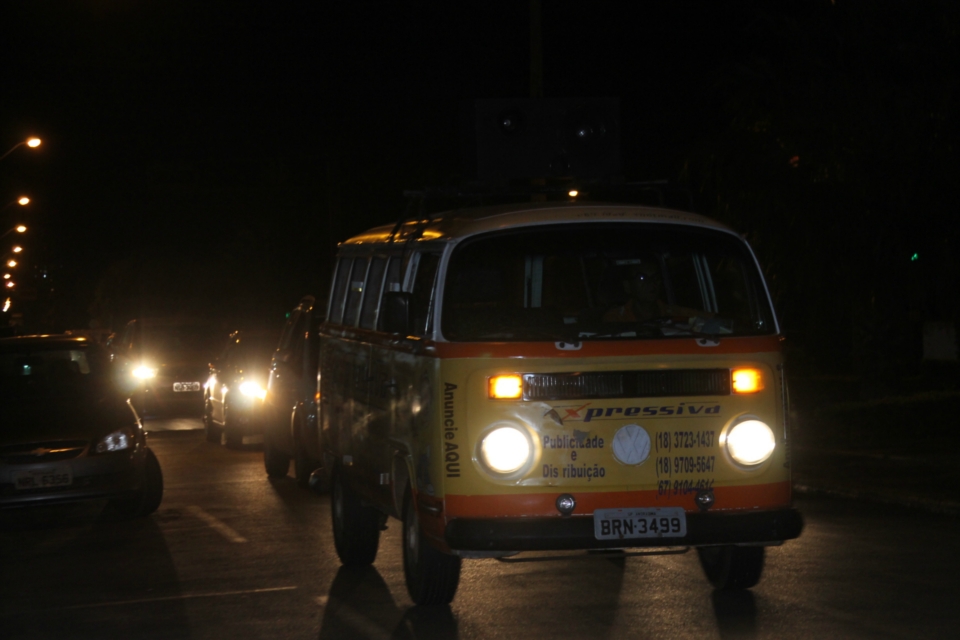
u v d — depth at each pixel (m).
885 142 19.08
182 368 30.19
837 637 7.17
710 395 7.44
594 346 7.35
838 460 16.05
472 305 7.80
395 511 8.47
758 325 7.78
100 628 8.01
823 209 19.50
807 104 19.98
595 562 9.76
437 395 7.33
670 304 8.62
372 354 9.08
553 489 7.26
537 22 20.36
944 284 19.19
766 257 20.42
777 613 7.81
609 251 8.16
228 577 9.59
